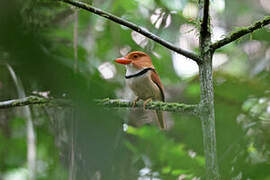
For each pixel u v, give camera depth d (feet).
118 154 23.79
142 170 29.96
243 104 33.60
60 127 26.55
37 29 19.80
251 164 23.39
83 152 15.56
